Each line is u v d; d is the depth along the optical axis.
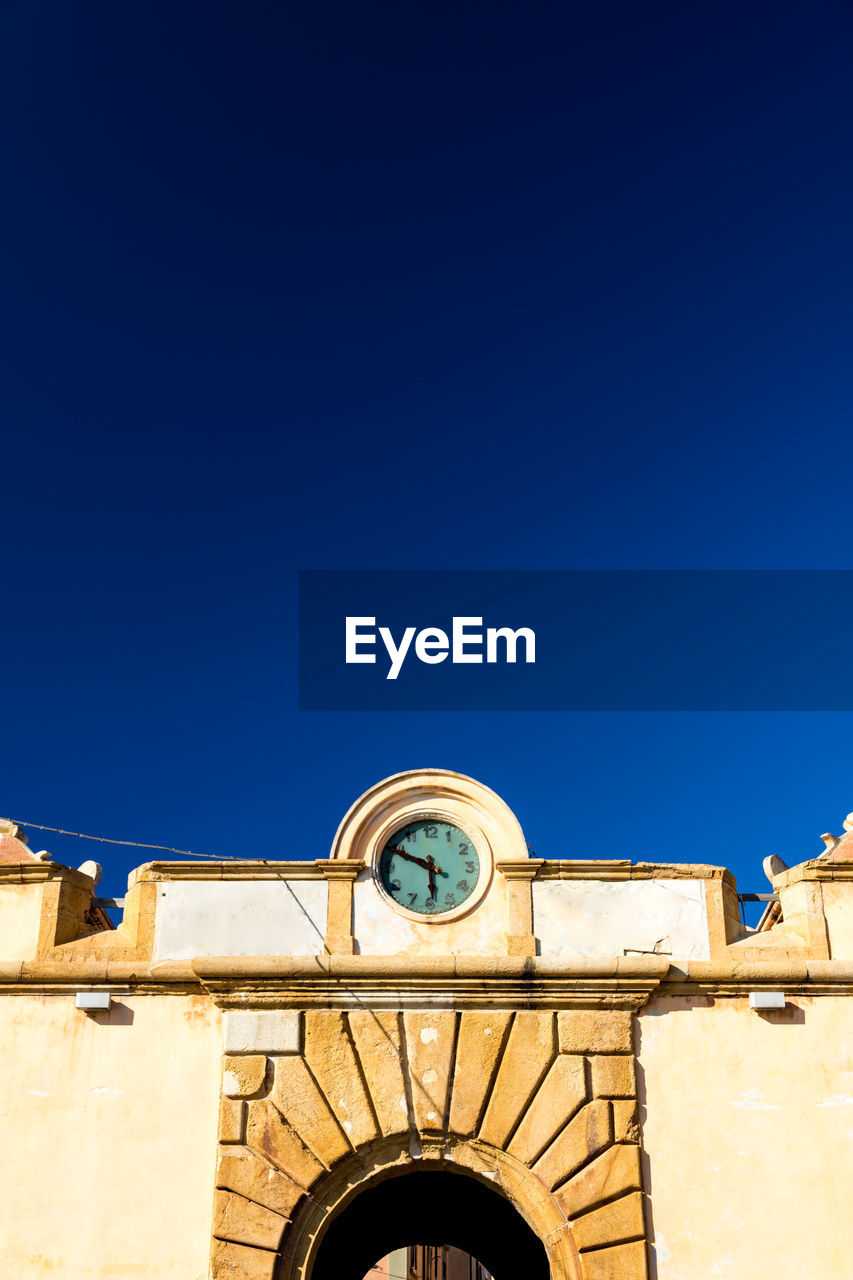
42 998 16.28
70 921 17.00
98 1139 15.49
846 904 16.66
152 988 16.23
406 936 16.44
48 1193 15.24
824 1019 15.93
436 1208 20.86
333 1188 15.37
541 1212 15.21
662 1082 15.64
